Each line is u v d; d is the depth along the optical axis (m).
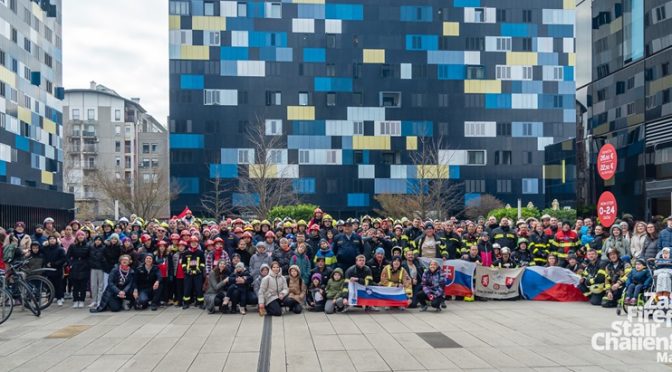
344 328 11.10
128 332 10.80
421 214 51.78
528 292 14.80
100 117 105.44
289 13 63.19
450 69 65.00
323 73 63.44
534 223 15.91
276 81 62.78
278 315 12.58
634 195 16.81
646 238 13.21
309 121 63.00
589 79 19.52
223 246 14.41
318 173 62.84
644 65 16.45
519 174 65.25
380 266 13.71
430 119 64.44
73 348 9.48
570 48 66.31
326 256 13.67
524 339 9.91
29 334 10.64
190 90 61.66
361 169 63.34
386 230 16.05
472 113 65.06
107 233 15.14
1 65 51.12
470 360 8.46
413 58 64.62
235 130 61.97
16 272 12.91
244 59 62.41
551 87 66.00
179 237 14.25
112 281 13.40
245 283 12.86
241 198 60.69
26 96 56.88
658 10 15.88
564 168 45.94
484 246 15.16
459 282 14.69
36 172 59.12
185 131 61.47
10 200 32.19
